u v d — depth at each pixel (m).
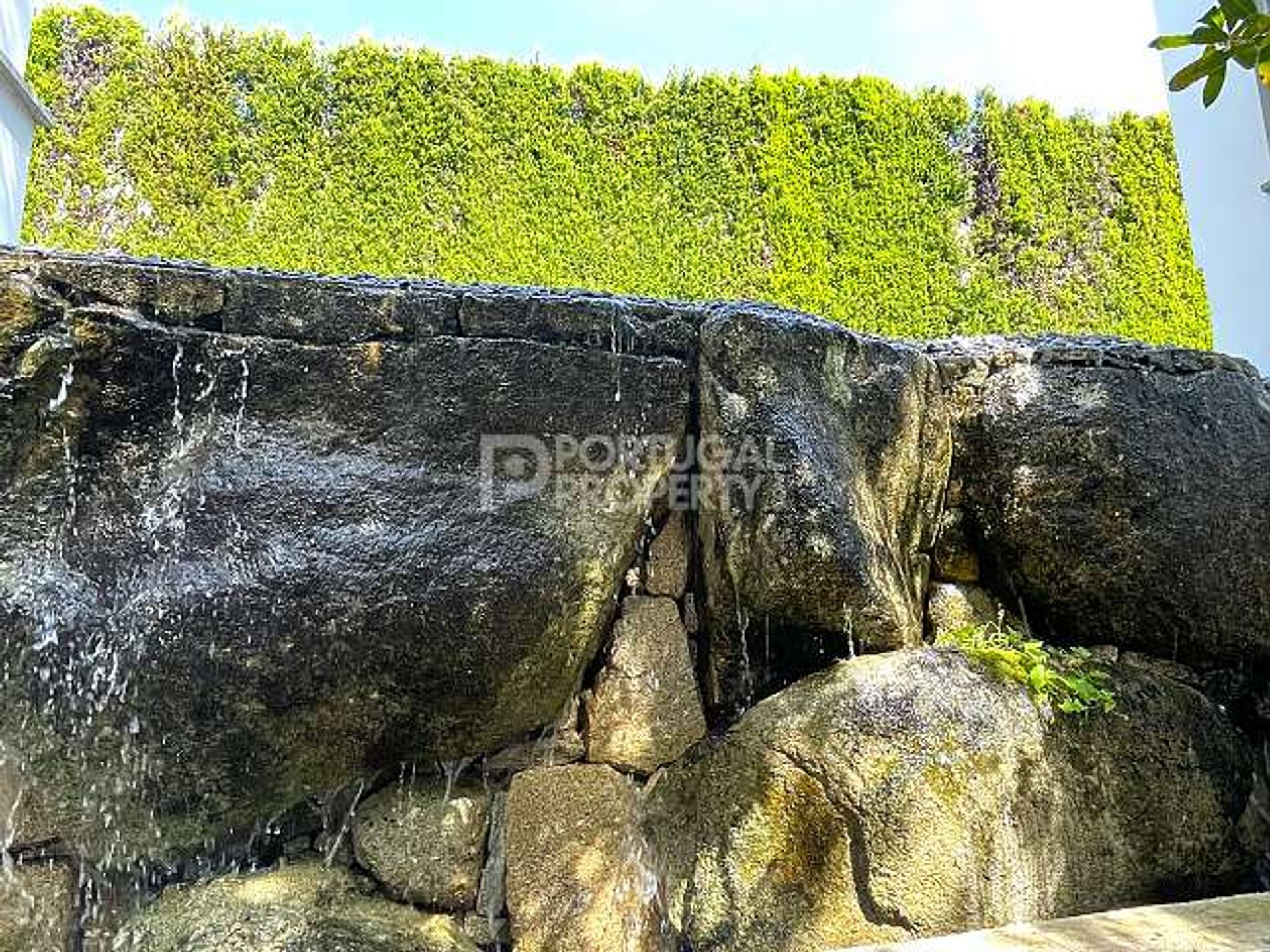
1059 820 2.27
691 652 2.53
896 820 2.13
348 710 2.17
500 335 2.35
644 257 6.82
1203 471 2.76
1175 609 2.71
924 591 2.83
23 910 2.05
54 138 6.35
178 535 2.13
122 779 2.09
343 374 2.25
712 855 2.25
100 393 2.12
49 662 2.03
